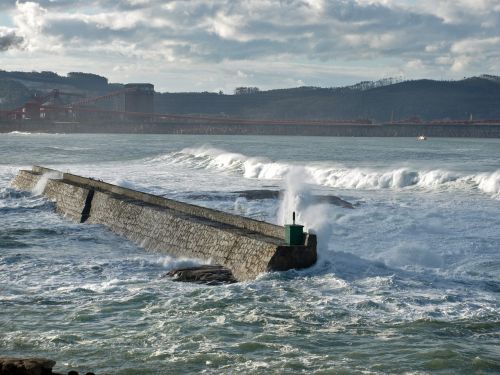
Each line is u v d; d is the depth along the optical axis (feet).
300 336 67.46
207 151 365.61
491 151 501.97
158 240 120.26
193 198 175.11
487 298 80.33
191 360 61.82
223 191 188.03
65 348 65.05
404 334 67.72
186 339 67.00
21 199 186.91
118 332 69.21
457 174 205.77
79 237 130.82
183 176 252.83
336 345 65.00
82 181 182.29
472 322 71.10
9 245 119.65
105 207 148.15
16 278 93.56
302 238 91.86
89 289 85.92
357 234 123.54
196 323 71.56
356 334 67.87
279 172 247.29
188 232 112.57
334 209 151.53
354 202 163.84
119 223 138.10
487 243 115.75
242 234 101.04
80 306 78.33
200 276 92.63
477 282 88.58
